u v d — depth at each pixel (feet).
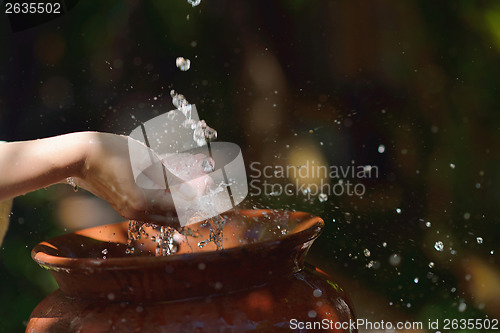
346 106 14.60
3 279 12.53
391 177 13.79
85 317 6.94
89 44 14.83
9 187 7.04
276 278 7.03
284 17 14.66
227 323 6.88
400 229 12.95
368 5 13.83
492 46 12.69
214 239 7.43
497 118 12.98
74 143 7.06
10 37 14.51
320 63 14.78
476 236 12.69
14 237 13.14
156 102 15.21
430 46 13.47
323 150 14.39
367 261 12.53
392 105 14.17
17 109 15.40
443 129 13.61
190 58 15.07
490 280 11.79
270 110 15.16
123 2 14.28
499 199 12.85
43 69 15.19
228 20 14.79
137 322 6.89
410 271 12.25
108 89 15.33
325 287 7.13
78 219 13.53
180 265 6.84
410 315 11.37
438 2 12.98
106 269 6.87
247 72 15.17
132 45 14.89
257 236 7.41
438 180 13.43
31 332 7.06
